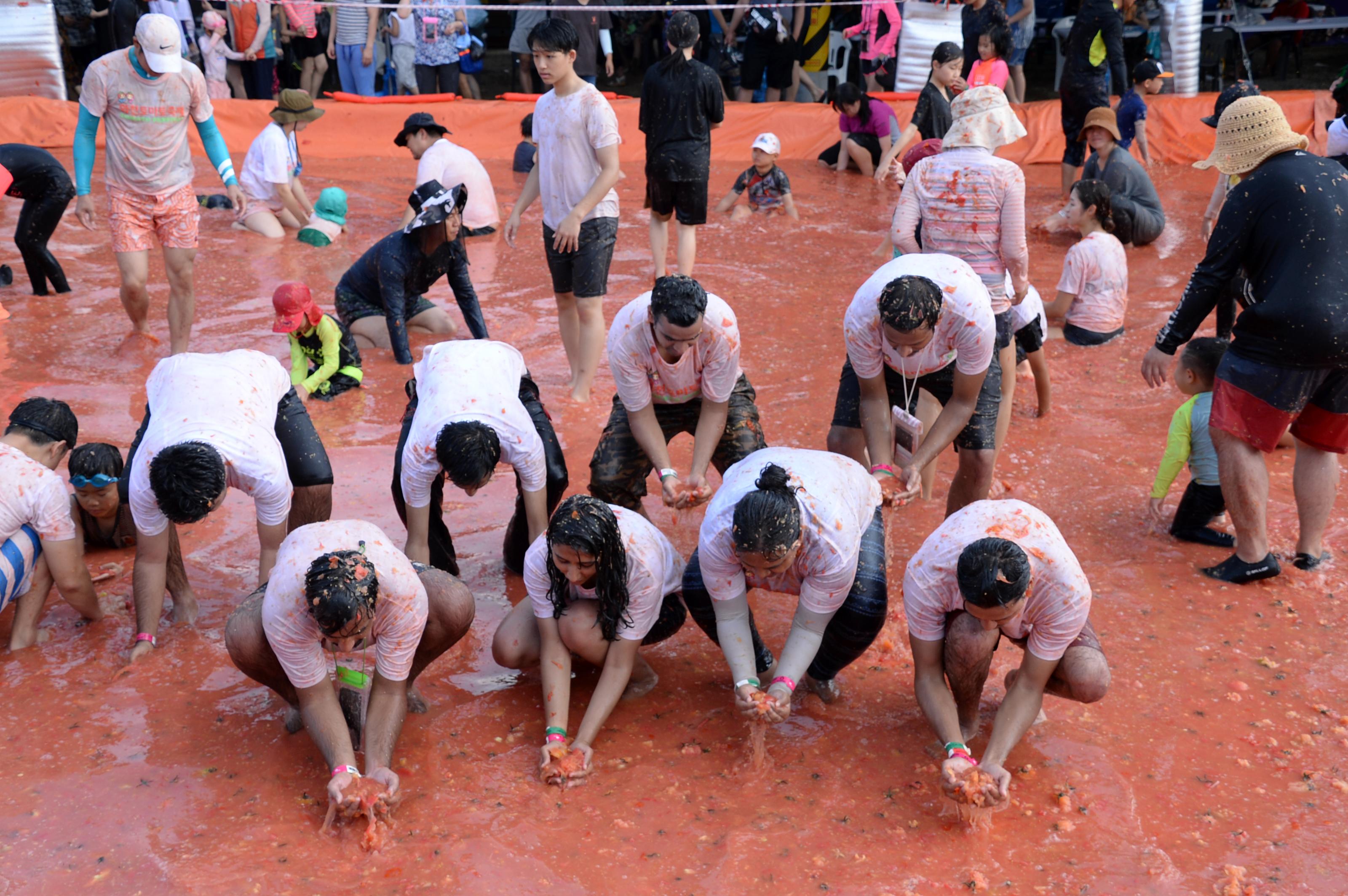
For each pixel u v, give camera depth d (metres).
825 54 15.59
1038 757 3.77
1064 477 5.74
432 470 4.22
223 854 3.36
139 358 7.19
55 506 4.22
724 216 11.14
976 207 5.17
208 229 10.41
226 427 4.06
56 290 8.52
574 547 3.46
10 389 6.62
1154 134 13.12
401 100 13.75
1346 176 4.46
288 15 14.07
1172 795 3.59
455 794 3.61
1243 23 15.87
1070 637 3.46
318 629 3.42
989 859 3.34
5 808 3.53
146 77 6.64
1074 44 11.05
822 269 9.26
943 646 3.64
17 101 13.03
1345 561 4.97
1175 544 5.14
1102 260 7.33
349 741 3.58
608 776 3.70
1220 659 4.30
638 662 4.20
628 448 4.62
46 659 4.30
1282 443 5.98
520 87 16.38
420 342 7.59
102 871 3.29
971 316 4.18
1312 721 3.94
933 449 4.42
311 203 11.27
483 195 10.12
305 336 6.54
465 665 4.30
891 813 3.54
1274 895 3.18
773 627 4.57
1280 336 4.41
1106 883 3.24
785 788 3.64
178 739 3.87
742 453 4.65
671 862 3.33
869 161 12.76
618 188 12.27
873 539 3.87
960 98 5.25
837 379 6.93
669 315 3.90
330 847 3.39
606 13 14.14
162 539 4.21
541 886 3.23
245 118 13.45
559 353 7.39
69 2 13.90
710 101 7.89
